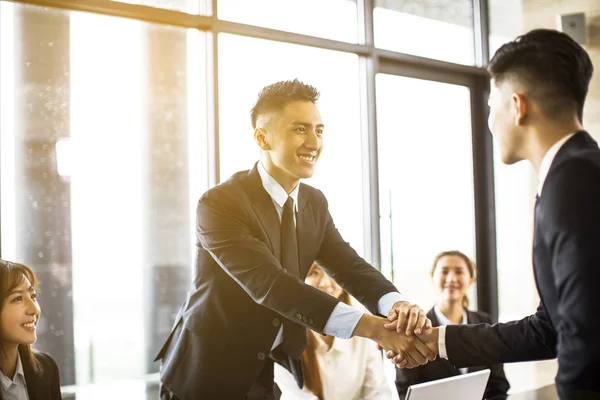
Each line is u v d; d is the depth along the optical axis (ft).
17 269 7.38
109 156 11.00
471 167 15.25
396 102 13.92
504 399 6.39
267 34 11.82
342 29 12.94
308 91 6.29
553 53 4.16
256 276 6.03
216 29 11.25
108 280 11.07
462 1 15.05
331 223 7.23
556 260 3.87
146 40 11.12
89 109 10.84
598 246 3.71
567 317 3.79
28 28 10.35
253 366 6.37
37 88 10.47
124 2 10.52
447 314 10.45
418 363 6.11
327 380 8.66
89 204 10.89
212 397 6.32
